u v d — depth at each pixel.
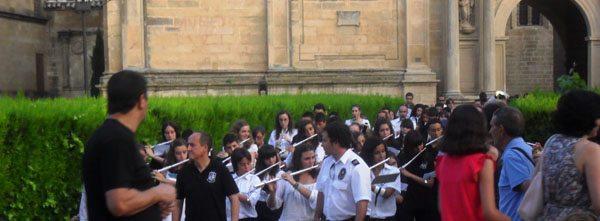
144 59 35.09
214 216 10.06
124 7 34.94
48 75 49.41
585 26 39.81
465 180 7.51
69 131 13.63
